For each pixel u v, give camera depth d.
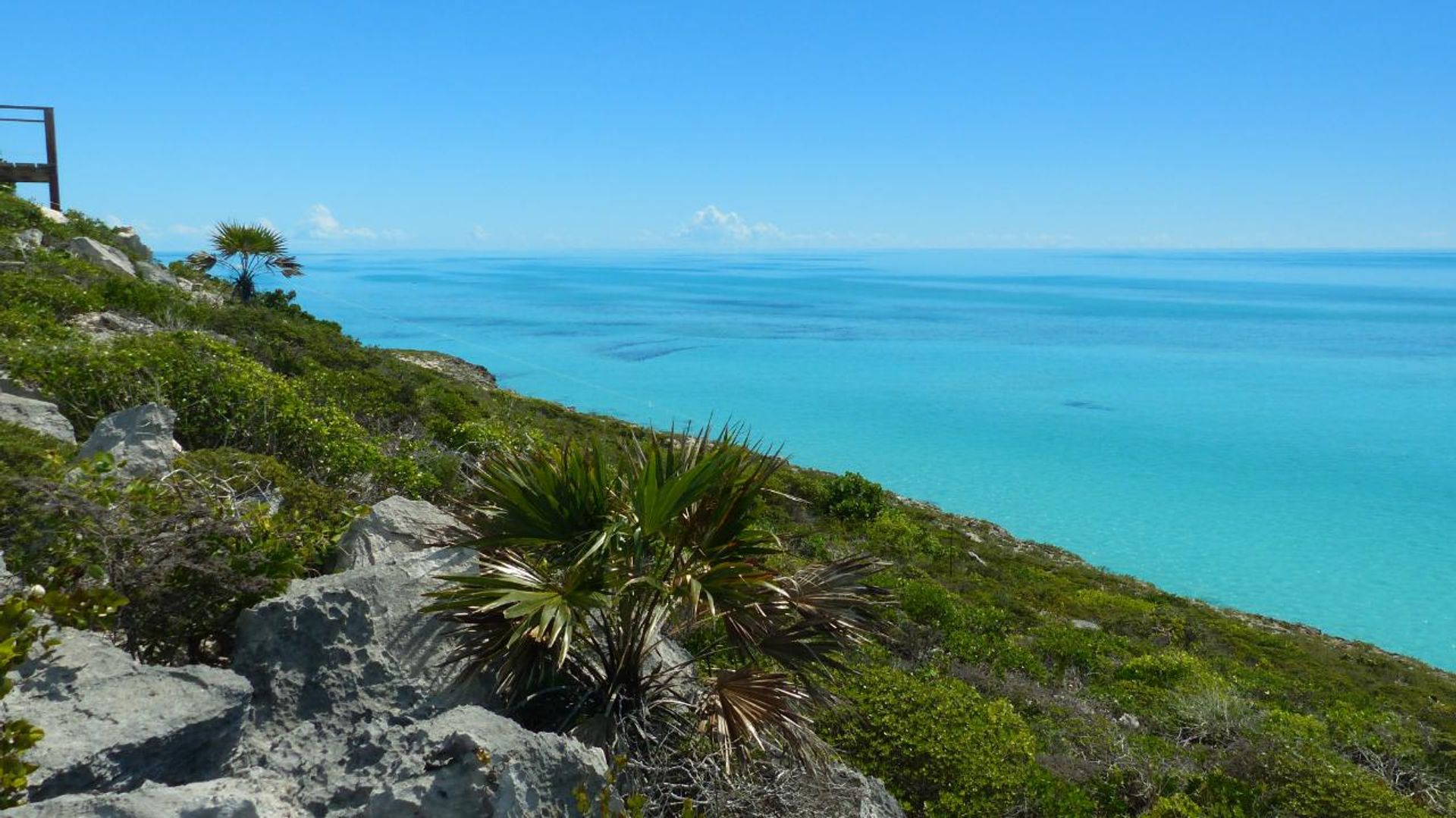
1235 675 21.59
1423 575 46.88
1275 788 10.95
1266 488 65.56
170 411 9.45
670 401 99.38
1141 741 12.77
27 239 26.78
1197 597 42.66
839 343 177.75
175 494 7.09
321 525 8.13
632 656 6.45
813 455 72.75
